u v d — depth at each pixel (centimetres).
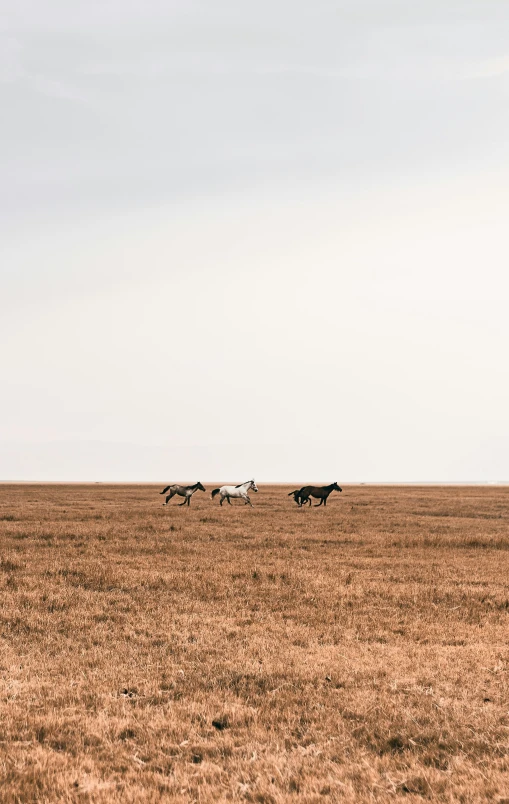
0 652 1138
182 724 841
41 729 821
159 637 1242
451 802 650
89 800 650
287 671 1051
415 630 1325
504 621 1423
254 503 5184
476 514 4200
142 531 2881
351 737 817
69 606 1472
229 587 1680
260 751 775
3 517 3509
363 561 2145
